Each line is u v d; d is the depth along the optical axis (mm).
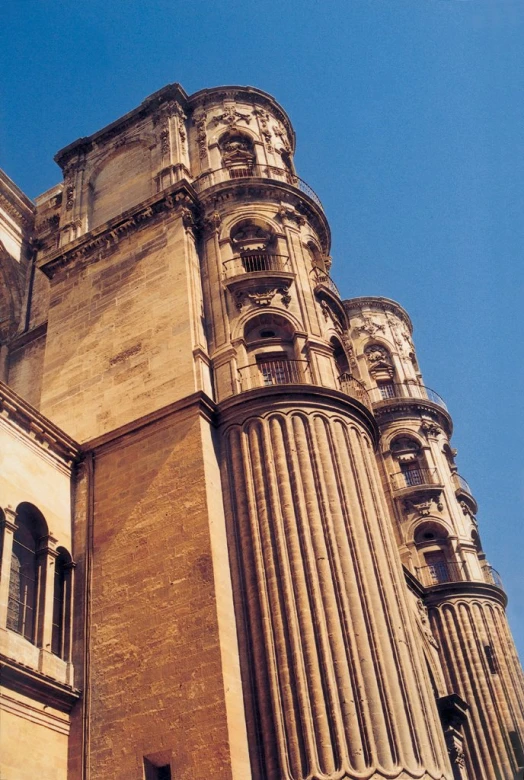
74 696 23688
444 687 39438
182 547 24891
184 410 27922
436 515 46750
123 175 40500
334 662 22328
